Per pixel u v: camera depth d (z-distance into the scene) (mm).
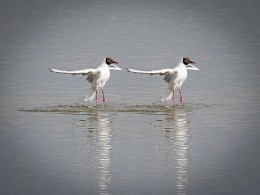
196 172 21219
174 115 27938
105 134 25078
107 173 21094
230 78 36000
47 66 39125
